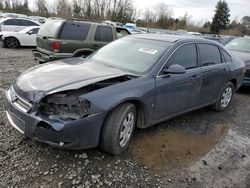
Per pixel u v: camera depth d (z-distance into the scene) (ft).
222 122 17.26
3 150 11.43
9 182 9.68
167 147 13.12
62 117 10.02
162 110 13.61
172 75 13.66
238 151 13.65
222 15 236.63
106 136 11.00
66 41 26.30
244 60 25.17
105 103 10.53
